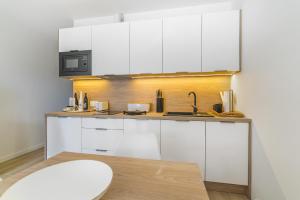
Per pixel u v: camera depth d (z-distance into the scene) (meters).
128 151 1.43
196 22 2.23
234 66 2.14
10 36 3.16
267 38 1.46
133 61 2.44
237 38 2.13
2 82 3.06
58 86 4.43
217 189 2.08
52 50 4.17
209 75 2.54
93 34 2.58
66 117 2.53
